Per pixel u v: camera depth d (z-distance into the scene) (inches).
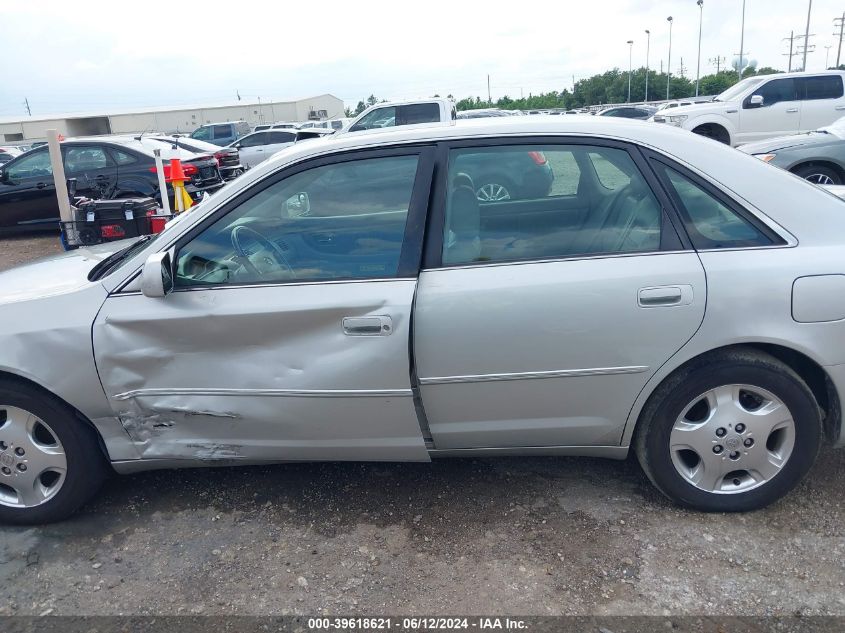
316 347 106.6
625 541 108.3
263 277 110.0
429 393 107.9
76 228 244.1
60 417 112.3
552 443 113.1
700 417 110.2
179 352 109.0
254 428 111.8
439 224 107.9
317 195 111.7
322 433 111.6
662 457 110.6
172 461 117.1
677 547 106.3
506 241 108.6
